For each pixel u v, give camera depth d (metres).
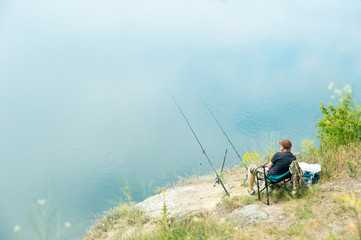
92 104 64.12
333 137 7.08
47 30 155.12
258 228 4.64
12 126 49.88
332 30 107.75
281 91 52.16
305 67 69.38
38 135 44.16
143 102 61.75
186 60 96.00
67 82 83.00
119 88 76.19
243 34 118.56
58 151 34.94
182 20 154.38
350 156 6.41
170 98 60.75
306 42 98.75
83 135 43.06
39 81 83.69
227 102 49.06
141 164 21.86
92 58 108.75
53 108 61.34
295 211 4.86
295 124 27.41
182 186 9.16
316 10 142.38
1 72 93.56
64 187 17.33
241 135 23.81
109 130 44.75
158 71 88.88
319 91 47.03
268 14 145.50
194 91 62.84
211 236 4.71
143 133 38.03
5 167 29.11
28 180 22.61
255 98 50.03
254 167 6.00
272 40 107.19
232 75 73.56
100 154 30.89
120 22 163.38
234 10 160.88
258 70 76.38
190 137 29.95
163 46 117.94
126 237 5.43
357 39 92.00
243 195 6.15
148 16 170.62
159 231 5.11
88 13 188.00
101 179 17.33
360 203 2.66
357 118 6.93
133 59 104.94
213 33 124.69
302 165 6.12
